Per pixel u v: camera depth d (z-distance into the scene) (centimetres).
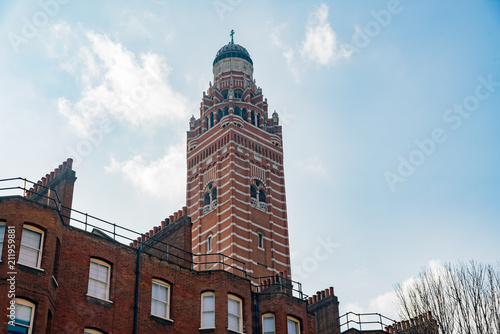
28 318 4069
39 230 4331
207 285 5103
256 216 12738
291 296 5478
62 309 4344
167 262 5025
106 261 4703
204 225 12812
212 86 14638
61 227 4528
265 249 12531
